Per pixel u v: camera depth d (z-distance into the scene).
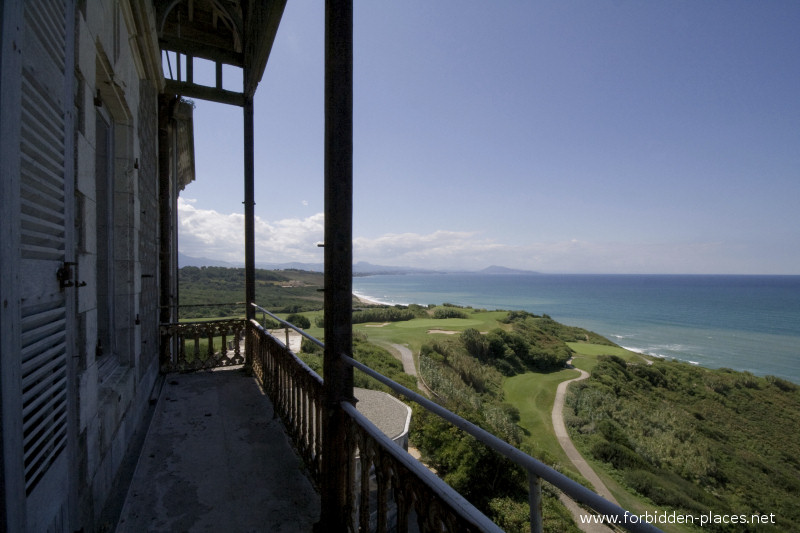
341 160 1.71
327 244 1.77
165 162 5.17
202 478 2.48
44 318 1.19
